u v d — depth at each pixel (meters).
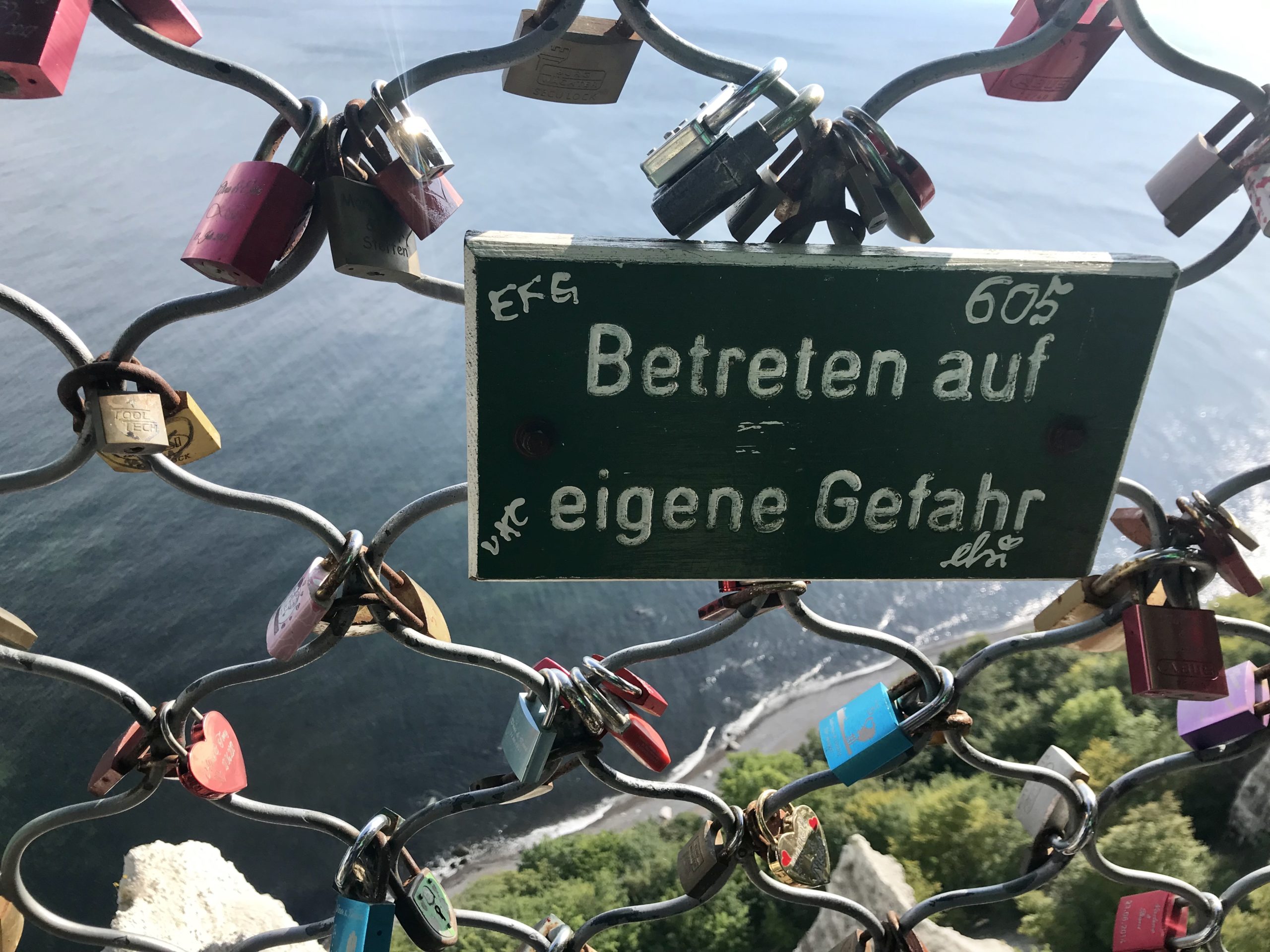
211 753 0.57
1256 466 0.54
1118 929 0.72
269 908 1.59
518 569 0.44
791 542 0.45
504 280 0.38
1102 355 0.43
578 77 0.56
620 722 0.55
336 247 0.46
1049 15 0.49
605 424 0.41
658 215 0.41
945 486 0.45
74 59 0.41
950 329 0.42
